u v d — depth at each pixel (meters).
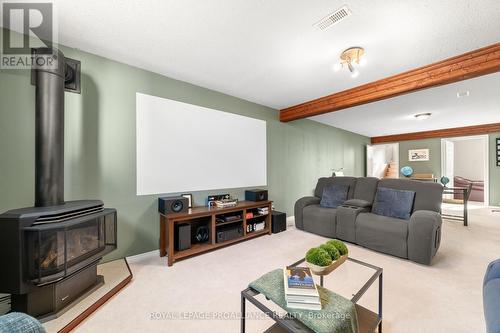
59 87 1.70
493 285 0.98
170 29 1.80
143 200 2.48
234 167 3.38
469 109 4.00
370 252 2.61
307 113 3.68
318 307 0.98
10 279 1.31
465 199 3.67
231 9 1.56
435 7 1.50
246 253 2.58
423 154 6.41
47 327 1.32
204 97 3.04
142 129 2.48
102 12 1.60
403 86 2.53
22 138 1.83
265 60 2.30
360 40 1.92
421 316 1.46
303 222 3.49
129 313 1.51
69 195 2.04
